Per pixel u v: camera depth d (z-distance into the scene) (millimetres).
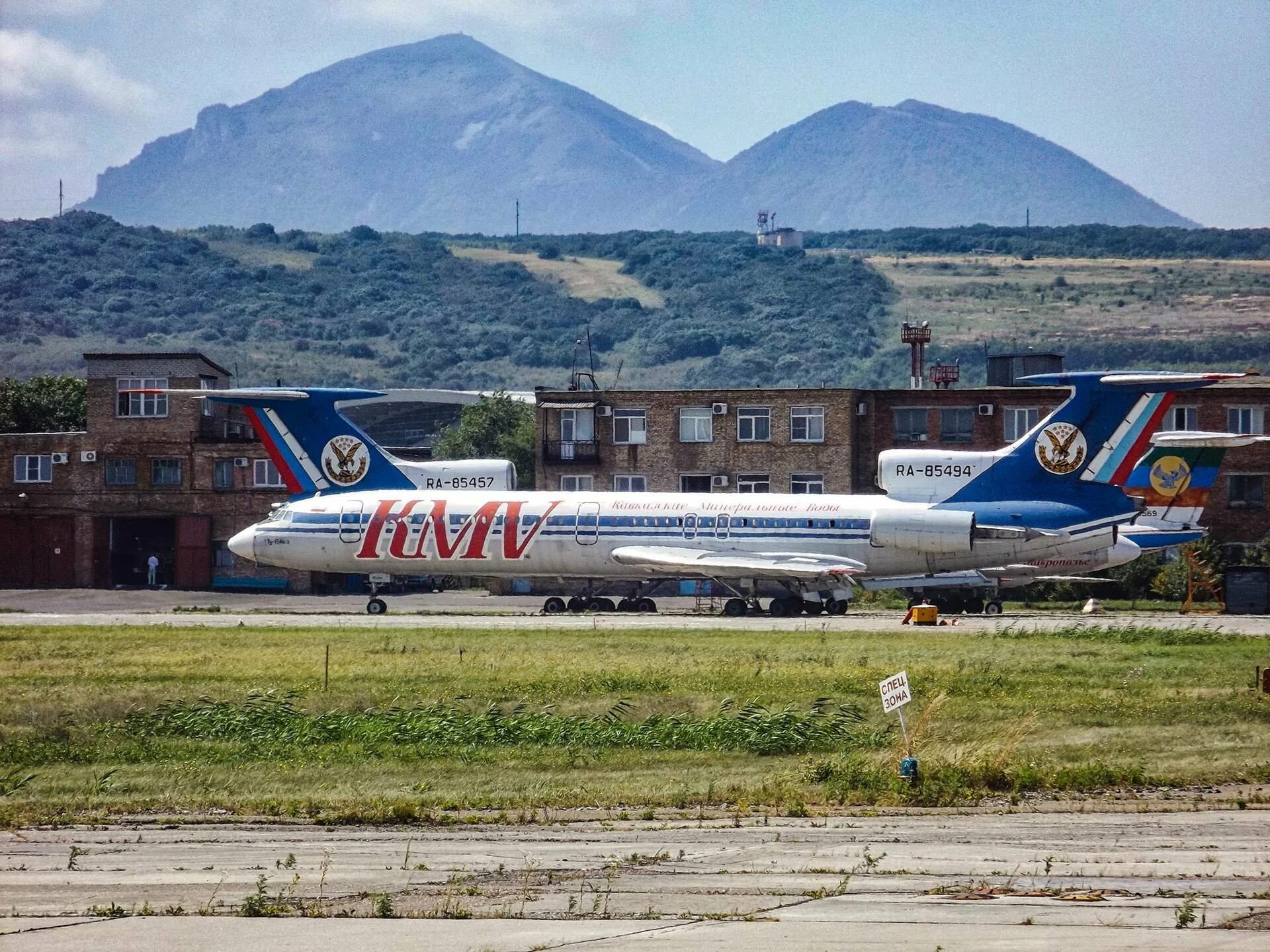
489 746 131500
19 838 93500
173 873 82125
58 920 71375
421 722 136875
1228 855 84188
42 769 121125
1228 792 107125
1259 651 198000
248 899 73625
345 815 98812
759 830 93438
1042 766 115250
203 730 139500
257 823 98562
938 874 79438
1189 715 141125
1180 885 76250
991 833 91625
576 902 73625
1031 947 63969
